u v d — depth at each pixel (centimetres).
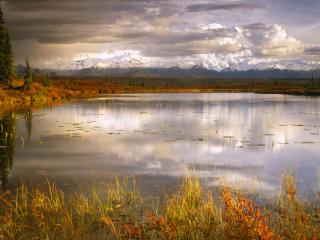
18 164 1972
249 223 820
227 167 1894
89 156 2184
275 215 1118
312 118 4209
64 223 1061
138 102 7112
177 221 1009
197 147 2464
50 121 3947
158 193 1403
